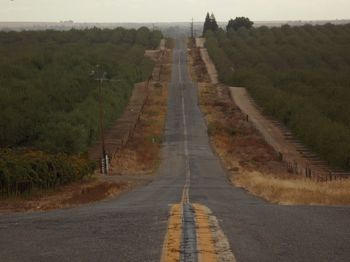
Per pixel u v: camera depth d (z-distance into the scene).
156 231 8.81
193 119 70.25
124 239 8.20
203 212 11.52
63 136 47.47
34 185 26.70
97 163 45.50
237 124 67.19
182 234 8.36
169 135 61.56
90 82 73.75
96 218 10.97
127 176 40.09
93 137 54.53
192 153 51.56
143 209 12.77
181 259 6.79
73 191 27.78
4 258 7.38
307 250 7.40
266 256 7.03
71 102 63.12
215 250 7.29
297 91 83.94
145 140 58.19
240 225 9.55
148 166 45.78
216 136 60.22
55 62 82.88
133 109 77.31
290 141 59.47
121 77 85.25
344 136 51.25
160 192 25.25
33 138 50.41
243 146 55.84
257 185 26.62
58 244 8.10
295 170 44.84
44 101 57.72
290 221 10.16
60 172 29.48
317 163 49.94
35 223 10.66
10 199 23.73
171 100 84.00
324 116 64.12
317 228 9.27
